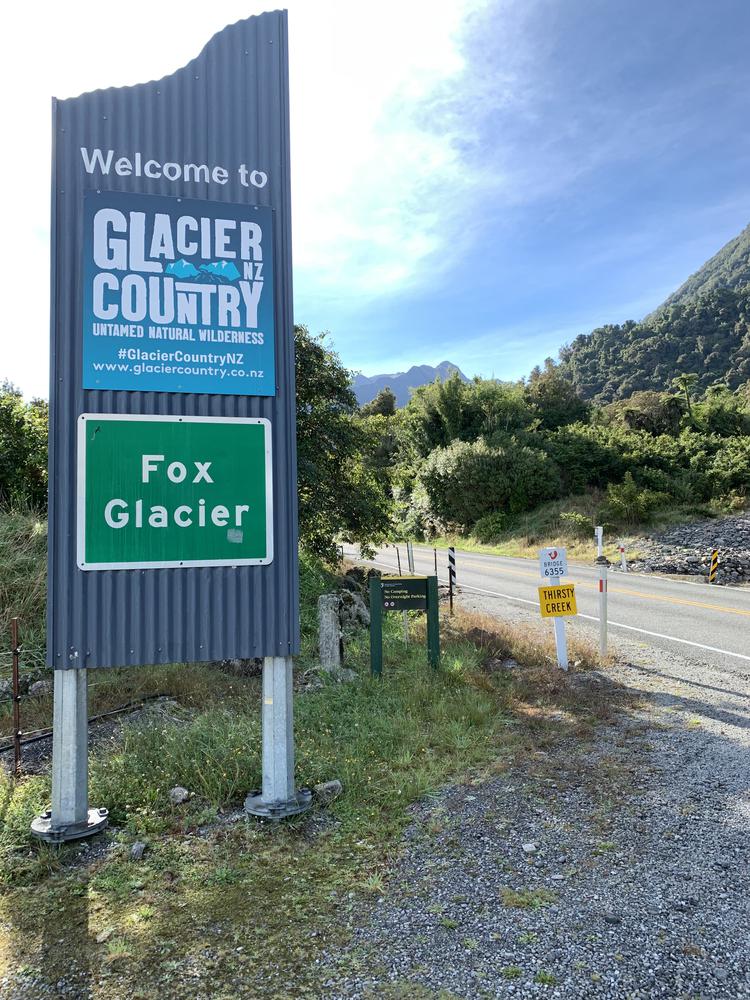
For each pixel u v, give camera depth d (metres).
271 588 4.28
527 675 8.04
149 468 4.08
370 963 2.86
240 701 6.77
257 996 2.66
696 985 2.71
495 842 3.96
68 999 2.65
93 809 4.20
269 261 4.35
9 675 7.21
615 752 5.50
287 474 4.37
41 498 11.66
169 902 3.34
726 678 8.10
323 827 4.15
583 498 34.88
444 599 15.30
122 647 4.02
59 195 4.06
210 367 4.21
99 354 4.03
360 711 6.37
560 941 3.00
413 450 47.94
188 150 4.25
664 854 3.80
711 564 18.95
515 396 46.88
